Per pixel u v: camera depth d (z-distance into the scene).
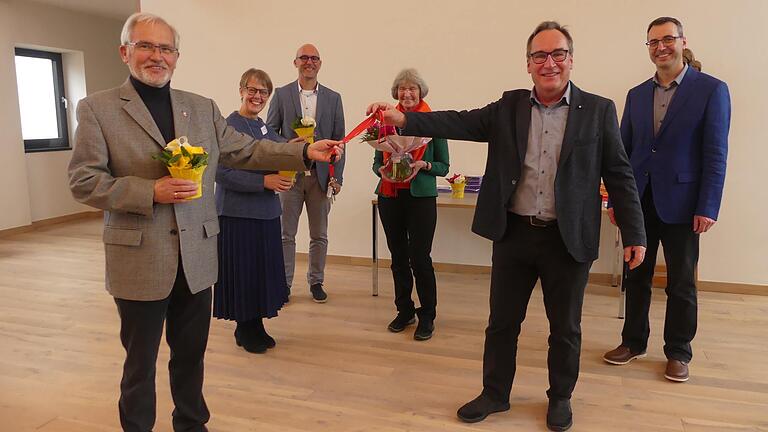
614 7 4.20
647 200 2.77
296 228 4.00
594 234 2.12
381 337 3.33
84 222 7.21
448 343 3.24
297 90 3.92
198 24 5.25
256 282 2.95
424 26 4.65
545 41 2.01
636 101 2.82
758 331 3.41
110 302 4.00
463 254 4.79
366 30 4.80
